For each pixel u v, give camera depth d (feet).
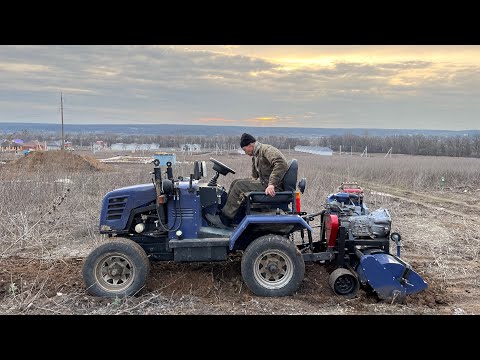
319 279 19.11
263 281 17.87
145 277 17.54
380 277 17.38
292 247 17.79
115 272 17.58
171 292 18.24
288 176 18.79
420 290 17.40
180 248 18.03
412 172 67.46
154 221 18.99
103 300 17.19
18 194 36.11
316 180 49.37
